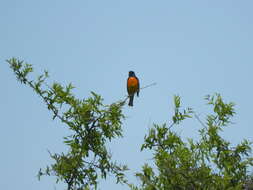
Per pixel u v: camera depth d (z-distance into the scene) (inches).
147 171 490.3
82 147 537.6
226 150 533.3
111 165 533.0
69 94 559.2
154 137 518.0
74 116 551.2
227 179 477.7
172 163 485.4
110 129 553.6
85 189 500.4
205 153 517.3
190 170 479.5
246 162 526.3
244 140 537.6
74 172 523.8
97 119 550.9
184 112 527.8
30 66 560.1
